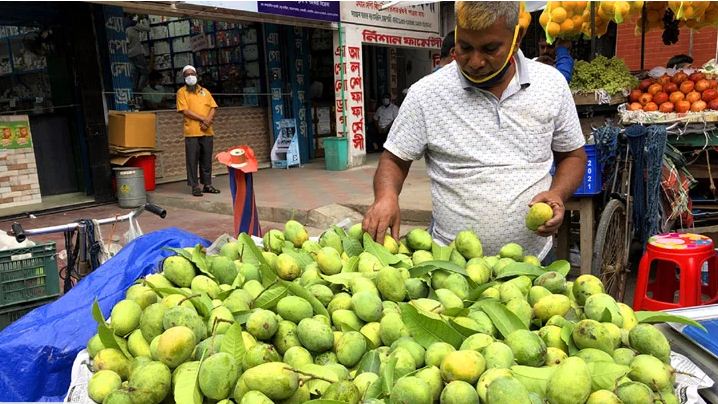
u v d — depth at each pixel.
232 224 7.76
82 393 1.54
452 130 2.53
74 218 8.22
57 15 8.63
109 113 9.41
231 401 1.39
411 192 8.28
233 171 5.31
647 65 9.90
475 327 1.67
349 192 8.74
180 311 1.67
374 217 2.44
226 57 12.56
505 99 2.44
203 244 2.95
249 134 12.06
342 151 11.16
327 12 10.71
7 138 8.44
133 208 8.88
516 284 1.96
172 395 1.50
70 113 9.25
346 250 2.35
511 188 2.49
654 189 4.30
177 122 10.77
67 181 9.42
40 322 2.42
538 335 1.62
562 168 2.68
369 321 1.79
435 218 2.76
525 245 2.58
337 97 11.33
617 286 4.53
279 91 12.27
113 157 9.44
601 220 4.17
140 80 10.62
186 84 9.05
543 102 2.46
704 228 4.66
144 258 2.77
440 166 2.65
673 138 4.71
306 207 7.87
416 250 2.42
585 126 5.21
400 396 1.34
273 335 1.70
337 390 1.37
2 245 3.66
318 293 1.92
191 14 9.11
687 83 4.83
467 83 2.45
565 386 1.33
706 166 4.75
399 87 15.32
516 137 2.47
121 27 9.53
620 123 4.93
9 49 9.04
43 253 3.54
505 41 2.20
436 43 13.75
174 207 9.02
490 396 1.28
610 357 1.48
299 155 12.31
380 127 13.84
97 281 2.65
